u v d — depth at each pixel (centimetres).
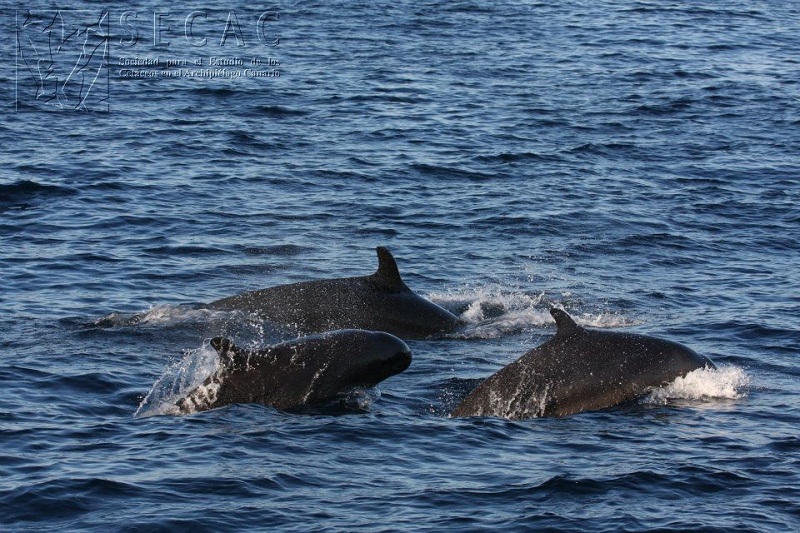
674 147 9919
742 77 13350
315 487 3438
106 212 7456
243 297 5506
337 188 8338
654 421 4094
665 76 13350
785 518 3272
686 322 5494
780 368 4791
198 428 3931
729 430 3997
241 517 3209
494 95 12050
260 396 4238
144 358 4784
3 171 8325
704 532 3166
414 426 4009
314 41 15412
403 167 8975
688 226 7556
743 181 8812
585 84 12769
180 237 6981
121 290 5897
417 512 3272
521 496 3397
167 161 8925
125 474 3478
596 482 3497
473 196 8212
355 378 4334
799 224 7644
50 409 4100
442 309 5528
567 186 8550
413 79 12825
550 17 18312
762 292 6109
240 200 7912
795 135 10456
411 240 7119
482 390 4309
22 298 5662
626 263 6731
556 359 4359
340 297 5441
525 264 6669
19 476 3441
